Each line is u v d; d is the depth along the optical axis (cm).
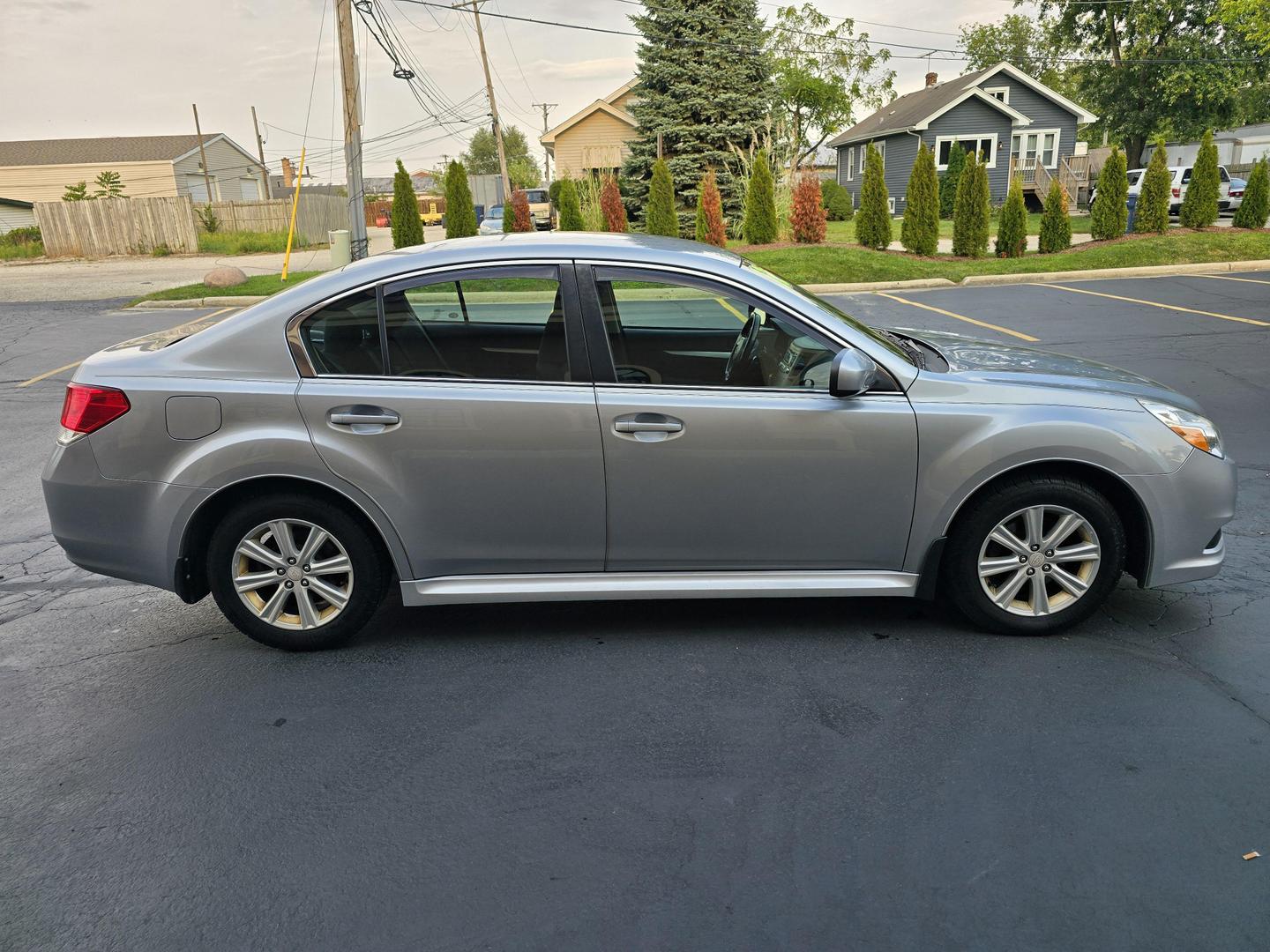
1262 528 510
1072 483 372
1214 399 802
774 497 370
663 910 240
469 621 421
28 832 278
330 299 365
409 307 364
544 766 306
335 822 280
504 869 257
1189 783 288
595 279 367
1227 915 233
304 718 340
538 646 394
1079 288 1636
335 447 361
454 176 2155
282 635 388
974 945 226
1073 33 4309
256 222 3859
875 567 384
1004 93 3812
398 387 363
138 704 354
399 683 364
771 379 371
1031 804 279
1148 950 223
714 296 366
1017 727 321
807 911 239
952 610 420
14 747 326
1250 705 333
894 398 367
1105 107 4303
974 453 364
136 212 3381
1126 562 394
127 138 5719
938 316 1392
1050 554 381
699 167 2772
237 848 269
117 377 366
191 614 440
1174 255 1853
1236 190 3066
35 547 539
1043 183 3553
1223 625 397
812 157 5091
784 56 4934
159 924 239
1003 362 408
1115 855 256
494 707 345
